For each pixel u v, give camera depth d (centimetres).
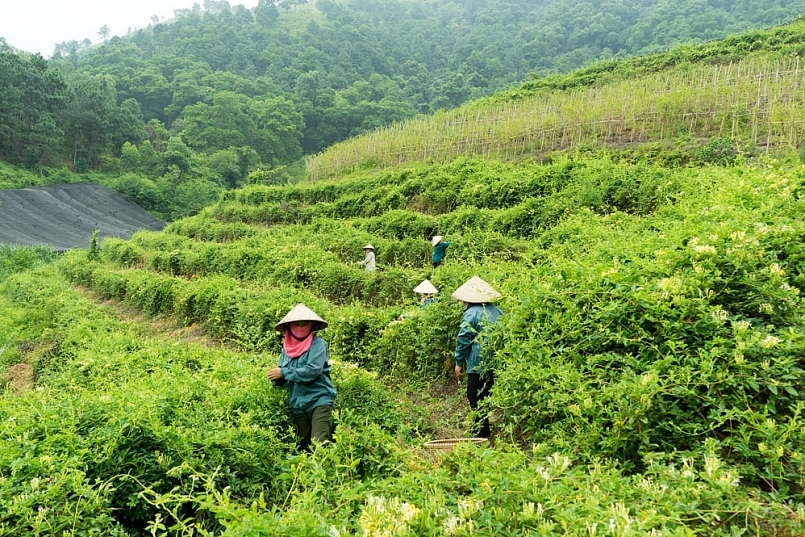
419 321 834
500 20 14150
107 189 5200
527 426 494
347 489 311
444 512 274
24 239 3425
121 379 738
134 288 1695
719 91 1841
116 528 389
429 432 630
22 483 388
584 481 308
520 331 533
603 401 411
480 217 1530
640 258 565
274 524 258
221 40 11675
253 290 1278
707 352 403
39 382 1088
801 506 284
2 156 5225
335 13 14662
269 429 512
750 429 364
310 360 531
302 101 8938
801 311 449
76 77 7294
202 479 434
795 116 1502
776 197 656
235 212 2694
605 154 1734
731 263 481
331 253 1538
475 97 8450
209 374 659
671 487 301
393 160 2802
